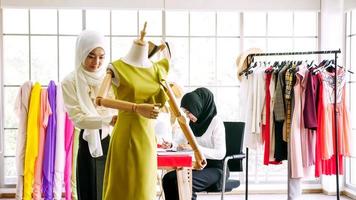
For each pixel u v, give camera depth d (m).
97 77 2.70
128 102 1.95
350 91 5.82
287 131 4.59
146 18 5.86
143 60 2.05
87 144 2.72
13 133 5.79
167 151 3.48
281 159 4.66
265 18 5.96
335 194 5.78
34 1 5.59
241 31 5.92
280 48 5.99
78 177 2.76
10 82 5.78
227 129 4.41
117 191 2.03
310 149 4.66
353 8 5.68
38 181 5.00
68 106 2.68
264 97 4.69
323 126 4.62
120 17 5.84
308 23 5.99
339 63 5.74
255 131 4.71
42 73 5.80
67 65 5.82
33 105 4.95
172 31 5.89
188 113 3.96
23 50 5.78
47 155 4.98
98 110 2.67
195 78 5.93
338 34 5.78
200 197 5.62
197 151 2.20
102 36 2.72
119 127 2.05
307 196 5.73
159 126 4.02
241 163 4.34
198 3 5.74
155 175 2.10
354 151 5.73
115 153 2.04
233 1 5.77
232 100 5.95
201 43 5.92
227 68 5.95
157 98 2.07
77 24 5.80
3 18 5.71
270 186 5.88
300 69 4.56
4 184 5.70
